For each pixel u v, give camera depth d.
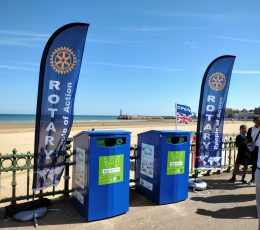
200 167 6.93
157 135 5.53
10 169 4.95
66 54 4.98
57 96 4.98
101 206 4.77
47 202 5.16
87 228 4.46
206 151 6.97
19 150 13.52
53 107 4.97
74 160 5.26
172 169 5.59
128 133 5.03
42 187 5.03
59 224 4.57
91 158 4.64
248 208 5.48
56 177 5.19
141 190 6.07
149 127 38.50
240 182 7.37
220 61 6.88
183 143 5.73
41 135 4.93
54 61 4.89
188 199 5.90
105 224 4.61
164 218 4.90
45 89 4.87
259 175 4.04
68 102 5.09
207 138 6.96
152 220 4.81
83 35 5.07
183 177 5.79
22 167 5.07
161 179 5.47
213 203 5.71
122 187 5.00
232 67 7.01
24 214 4.65
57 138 5.07
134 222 4.71
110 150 4.80
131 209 5.28
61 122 5.07
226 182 7.35
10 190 6.70
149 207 5.39
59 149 5.12
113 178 4.86
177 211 5.23
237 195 6.26
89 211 4.67
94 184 4.68
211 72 6.84
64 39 4.94
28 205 4.90
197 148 6.88
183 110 7.54
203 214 5.12
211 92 6.90
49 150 5.03
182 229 4.49
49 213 4.96
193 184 6.57
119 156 4.92
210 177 7.84
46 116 4.93
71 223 4.62
